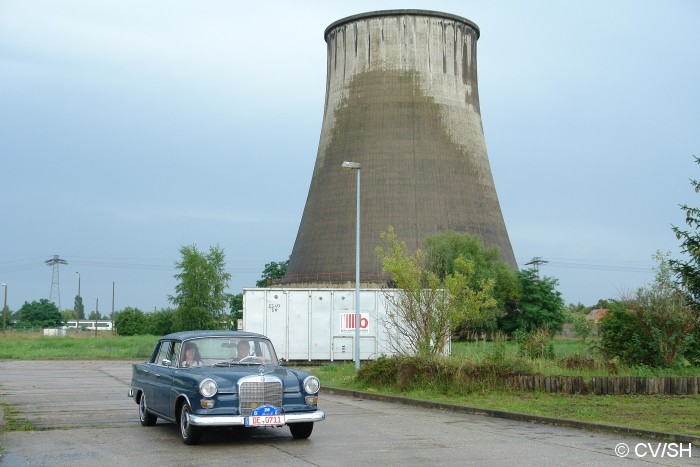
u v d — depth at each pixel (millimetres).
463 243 63844
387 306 32688
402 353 22578
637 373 21266
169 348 13125
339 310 34750
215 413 11242
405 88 73188
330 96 77688
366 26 75125
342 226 71250
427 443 11680
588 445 11406
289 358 34594
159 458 10477
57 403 18312
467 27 77188
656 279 23625
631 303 23672
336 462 10062
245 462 10125
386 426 13828
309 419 11633
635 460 10109
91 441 12055
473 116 76312
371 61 74375
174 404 12148
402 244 25812
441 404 16922
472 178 73562
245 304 34656
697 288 16109
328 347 34688
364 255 69375
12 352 51531
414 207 70188
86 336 92062
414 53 73938
